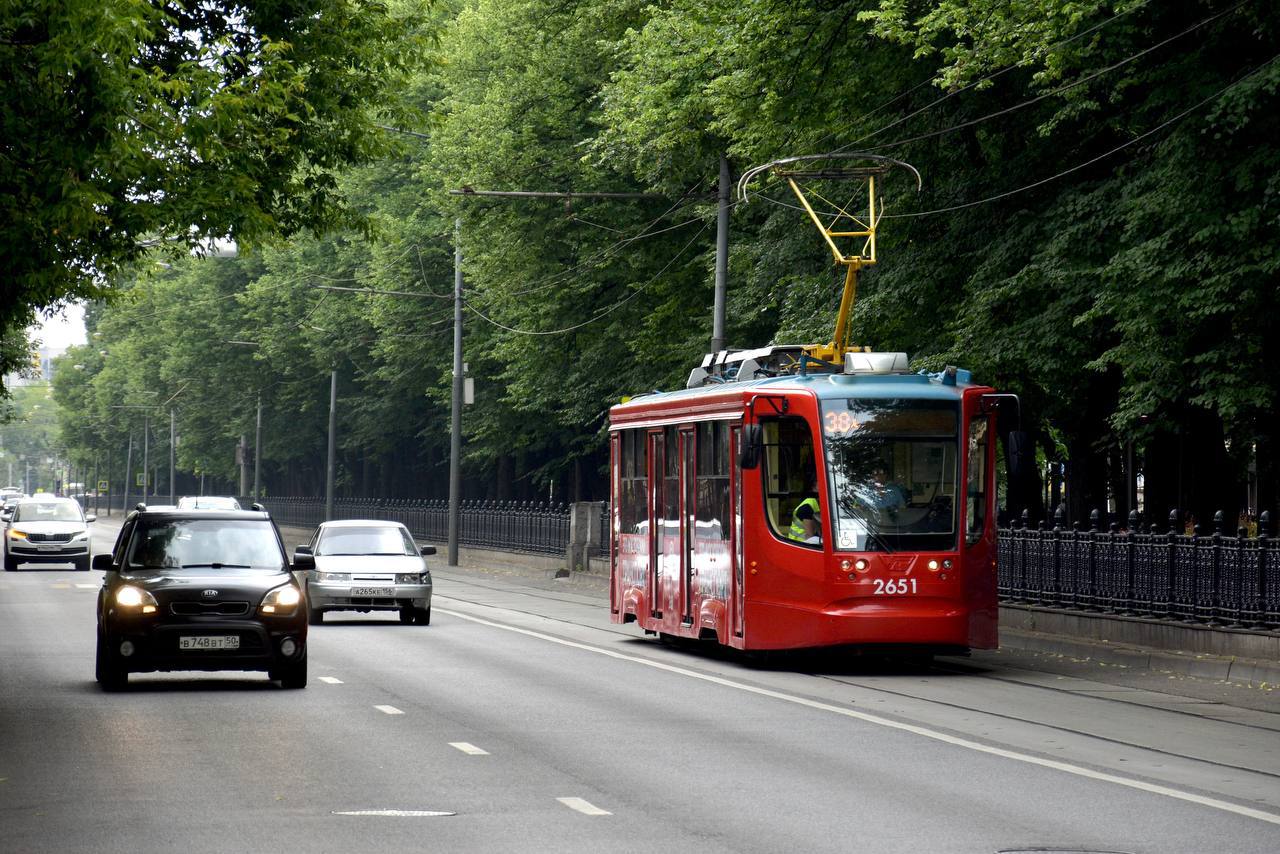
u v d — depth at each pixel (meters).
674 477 62.84
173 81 41.50
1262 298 63.41
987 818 26.86
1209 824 26.34
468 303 154.25
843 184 86.94
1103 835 25.34
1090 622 61.97
